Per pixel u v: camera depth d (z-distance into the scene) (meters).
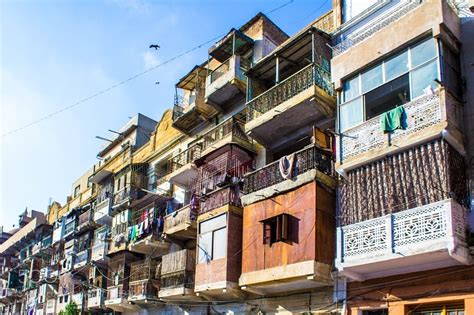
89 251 34.06
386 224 13.37
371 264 13.69
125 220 29.22
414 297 13.44
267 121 18.95
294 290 17.16
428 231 12.44
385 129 14.19
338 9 18.97
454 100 13.69
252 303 18.75
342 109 16.05
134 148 34.25
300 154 16.98
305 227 15.95
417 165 13.44
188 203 24.86
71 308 32.25
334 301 15.59
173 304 23.70
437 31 13.78
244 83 22.47
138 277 25.89
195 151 24.28
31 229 49.72
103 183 34.66
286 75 20.80
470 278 12.41
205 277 19.67
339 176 16.11
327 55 18.28
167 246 25.36
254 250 17.69
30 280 45.59
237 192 20.09
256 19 24.42
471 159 13.43
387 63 15.07
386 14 16.42
